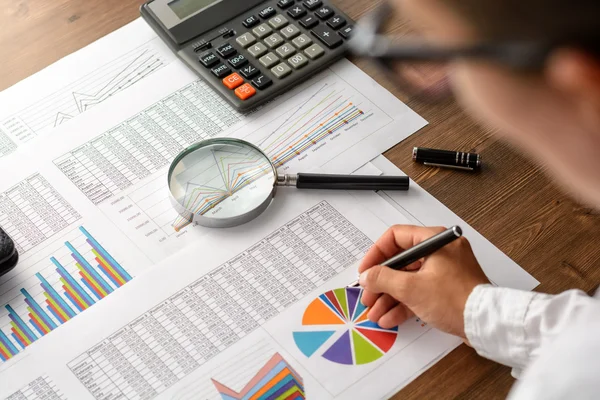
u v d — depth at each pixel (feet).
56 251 2.90
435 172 3.13
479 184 3.08
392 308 2.70
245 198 2.98
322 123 3.29
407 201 3.04
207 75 3.35
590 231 2.93
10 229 2.97
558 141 1.57
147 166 3.15
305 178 3.02
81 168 3.14
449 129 3.25
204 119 3.30
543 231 2.94
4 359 2.61
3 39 3.56
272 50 3.43
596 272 2.82
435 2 1.33
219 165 3.11
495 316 2.49
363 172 3.11
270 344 2.64
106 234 2.94
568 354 2.05
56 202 3.04
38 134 3.25
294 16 3.51
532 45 1.29
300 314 2.72
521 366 2.49
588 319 2.25
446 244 2.63
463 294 2.58
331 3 3.64
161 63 3.50
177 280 2.80
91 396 2.53
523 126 1.59
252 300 2.75
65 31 3.60
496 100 1.52
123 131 3.26
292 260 2.86
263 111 3.33
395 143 3.21
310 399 2.51
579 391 1.97
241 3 3.55
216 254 2.87
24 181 3.10
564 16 1.22
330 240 2.92
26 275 2.84
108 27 3.62
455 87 1.74
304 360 2.60
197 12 3.51
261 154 3.13
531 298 2.46
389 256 2.83
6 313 2.74
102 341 2.65
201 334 2.67
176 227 2.96
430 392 2.55
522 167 3.12
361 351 2.63
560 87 1.36
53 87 3.41
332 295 2.77
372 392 2.53
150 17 3.50
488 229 2.95
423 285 2.61
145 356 2.62
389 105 3.34
